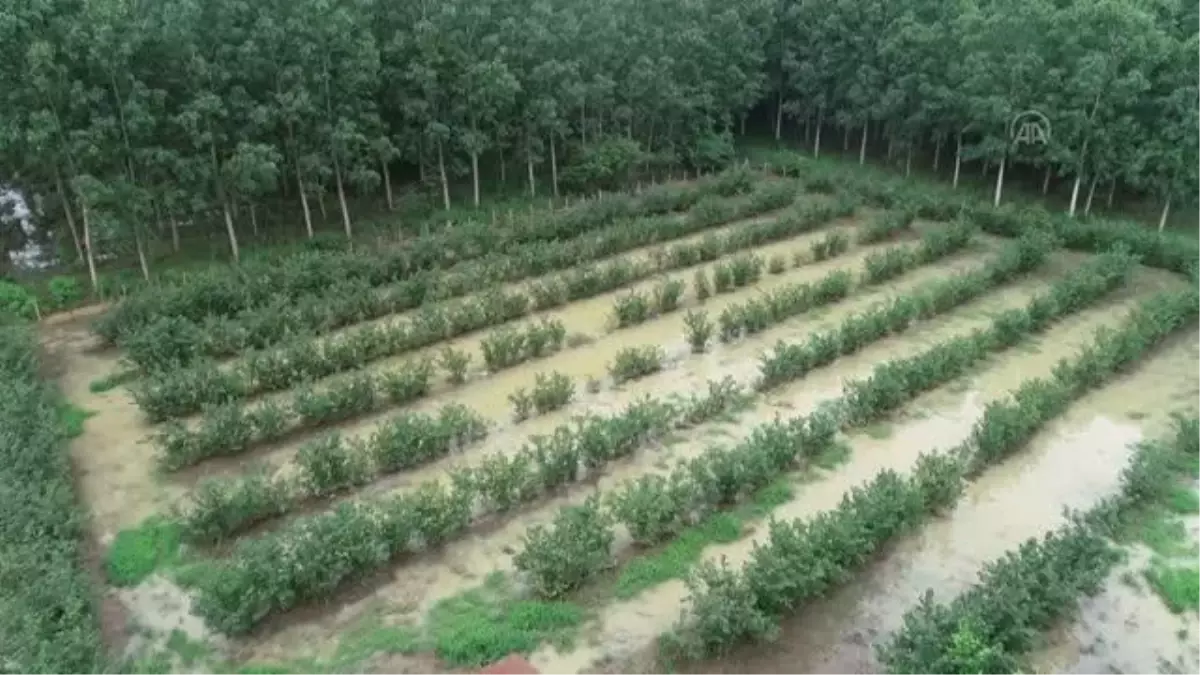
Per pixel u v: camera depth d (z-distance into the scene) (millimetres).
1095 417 18000
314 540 12945
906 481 15297
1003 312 22688
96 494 15617
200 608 12188
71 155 22578
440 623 12625
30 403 16812
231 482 15773
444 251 25578
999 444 16203
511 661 11633
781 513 14969
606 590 13234
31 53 20453
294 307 22328
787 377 19375
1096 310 22828
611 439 16203
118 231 23781
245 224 28125
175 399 17938
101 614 12883
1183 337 21500
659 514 13836
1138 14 25969
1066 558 12820
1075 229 26625
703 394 18875
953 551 14180
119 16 21766
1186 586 13195
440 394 19062
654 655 12031
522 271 25078
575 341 21422
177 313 21734
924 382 18766
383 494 15570
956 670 10695
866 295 24016
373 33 27344
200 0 23406
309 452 15406
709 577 12188
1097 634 12422
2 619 10789
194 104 22938
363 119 26906
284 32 24469
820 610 12922
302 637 12422
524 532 14547
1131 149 26875
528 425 17781
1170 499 15336
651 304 22875
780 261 25656
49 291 23156
